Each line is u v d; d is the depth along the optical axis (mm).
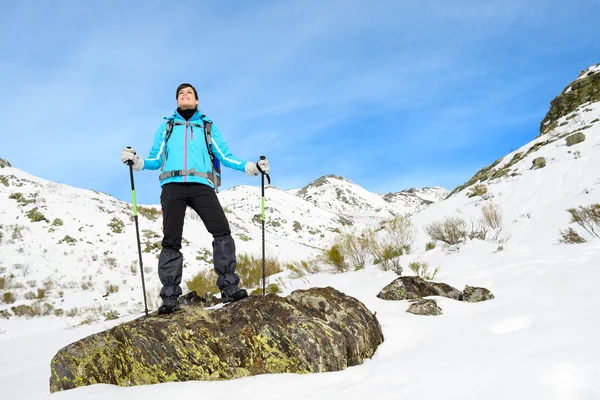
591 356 2254
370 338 3123
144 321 3227
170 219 3598
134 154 3574
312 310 3205
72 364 3172
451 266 6676
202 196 3709
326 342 2734
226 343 2855
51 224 22312
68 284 16562
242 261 10492
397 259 7531
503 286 4844
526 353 2430
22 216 22469
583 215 7965
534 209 9758
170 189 3631
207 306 5508
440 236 9008
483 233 8805
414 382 2215
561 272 5066
